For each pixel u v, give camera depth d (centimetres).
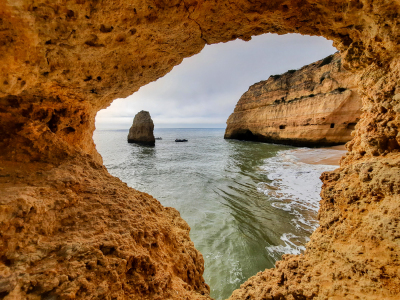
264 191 1078
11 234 158
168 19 270
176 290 224
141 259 206
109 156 2708
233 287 489
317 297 222
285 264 311
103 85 342
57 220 196
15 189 189
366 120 318
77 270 160
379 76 293
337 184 311
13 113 261
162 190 1221
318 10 304
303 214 809
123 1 217
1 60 192
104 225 216
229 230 722
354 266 220
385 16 249
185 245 358
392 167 241
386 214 224
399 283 187
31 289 138
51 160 263
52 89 288
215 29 334
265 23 343
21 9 175
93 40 248
